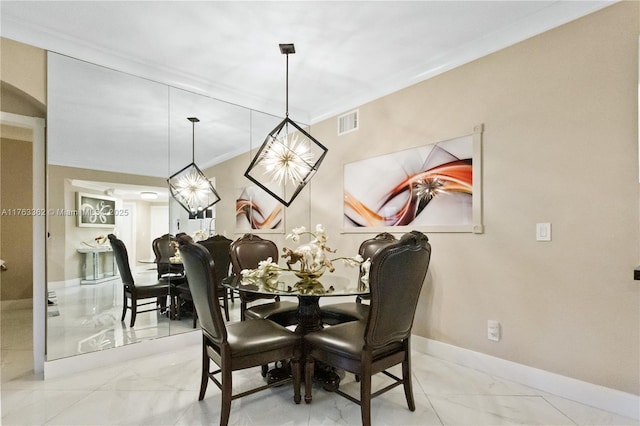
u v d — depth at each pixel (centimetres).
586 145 206
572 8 212
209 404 202
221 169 358
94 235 277
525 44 234
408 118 310
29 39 240
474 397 211
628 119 192
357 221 357
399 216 314
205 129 344
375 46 265
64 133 262
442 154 282
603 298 198
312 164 276
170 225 322
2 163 475
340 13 224
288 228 424
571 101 213
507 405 201
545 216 222
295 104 388
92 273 274
